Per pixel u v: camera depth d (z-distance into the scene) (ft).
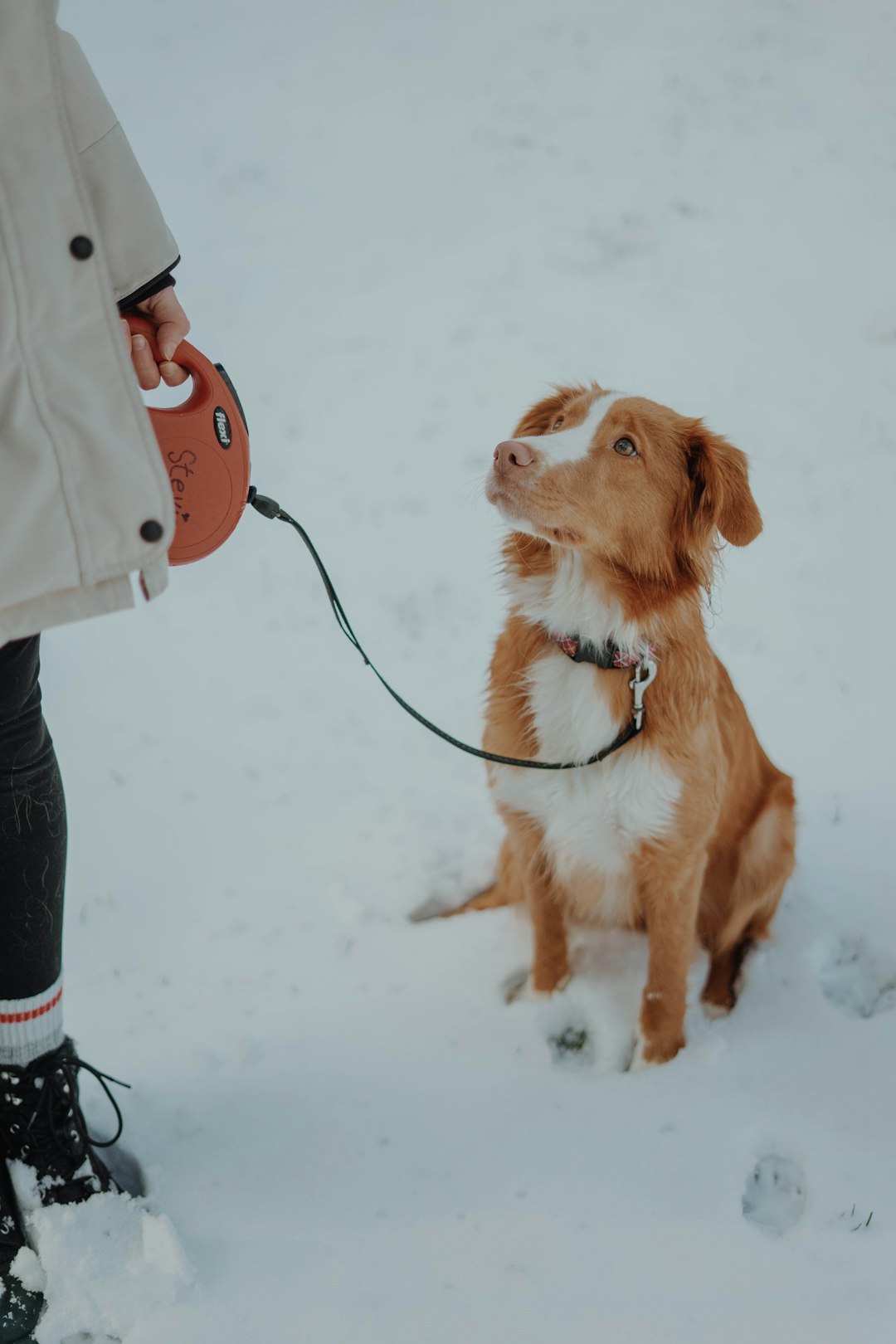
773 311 16.42
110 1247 6.49
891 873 9.59
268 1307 6.38
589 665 7.80
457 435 14.70
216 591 13.00
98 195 5.94
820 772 10.73
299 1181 7.16
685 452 7.71
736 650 12.01
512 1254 6.65
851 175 18.90
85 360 5.19
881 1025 8.07
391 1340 6.23
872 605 12.50
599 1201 6.93
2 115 4.97
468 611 12.56
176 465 6.27
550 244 17.78
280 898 9.68
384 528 13.60
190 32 22.79
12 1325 6.21
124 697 11.85
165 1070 8.09
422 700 11.68
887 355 15.66
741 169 19.06
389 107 20.75
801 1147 7.22
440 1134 7.47
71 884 9.86
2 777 6.03
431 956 9.02
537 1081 7.84
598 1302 6.38
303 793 10.77
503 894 9.42
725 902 8.87
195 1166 7.29
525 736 8.09
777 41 21.88
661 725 7.66
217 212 18.62
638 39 22.16
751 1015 8.35
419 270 17.44
